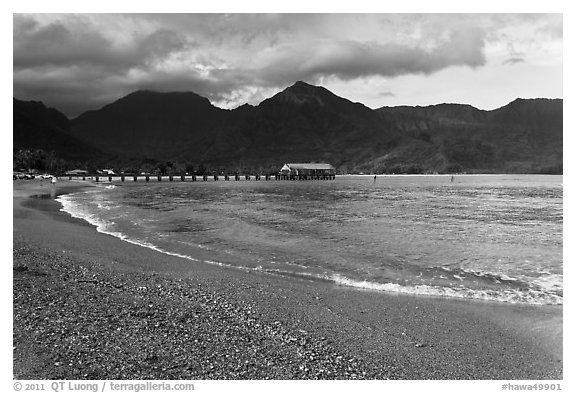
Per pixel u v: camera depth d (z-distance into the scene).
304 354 8.94
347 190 87.50
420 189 93.31
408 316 11.72
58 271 13.59
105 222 29.31
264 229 27.11
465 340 10.27
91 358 8.07
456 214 39.50
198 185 106.94
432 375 8.52
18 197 53.53
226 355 8.62
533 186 108.75
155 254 18.55
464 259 18.98
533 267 17.59
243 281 14.41
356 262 18.05
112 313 10.25
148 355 8.35
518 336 10.58
